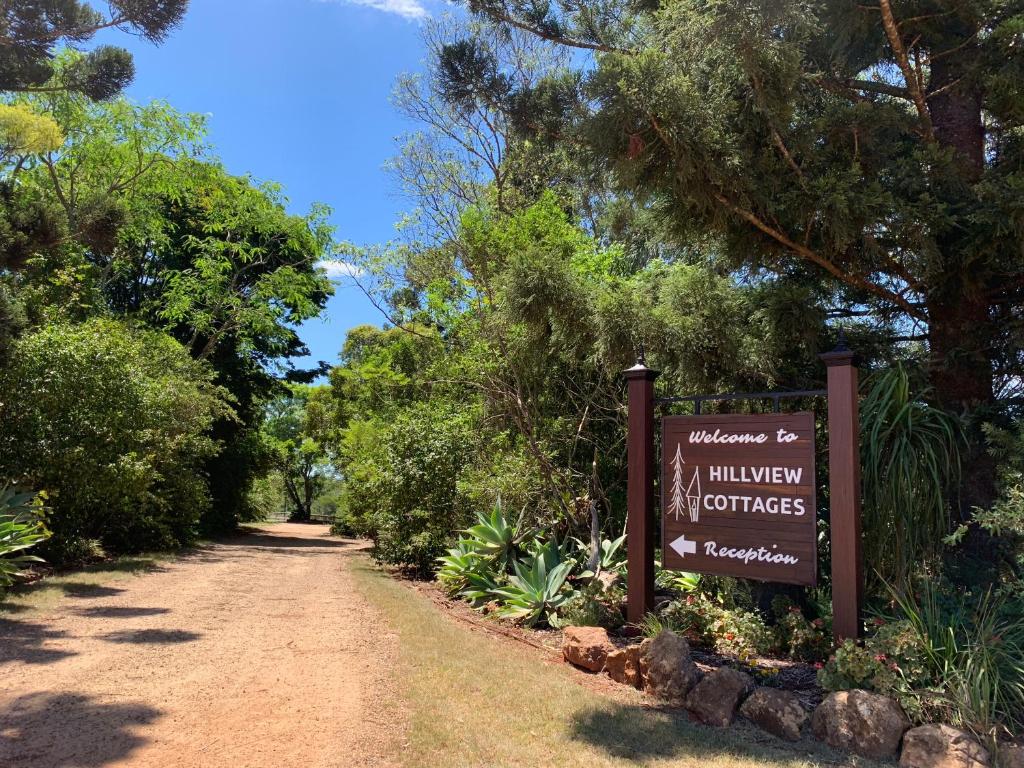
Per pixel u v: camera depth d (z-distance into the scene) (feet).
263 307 84.94
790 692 16.57
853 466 18.19
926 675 15.21
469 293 43.27
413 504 45.65
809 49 24.09
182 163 74.79
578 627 22.72
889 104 22.54
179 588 35.55
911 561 20.33
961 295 22.85
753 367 26.84
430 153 60.49
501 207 55.16
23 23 37.63
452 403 49.14
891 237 22.09
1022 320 21.86
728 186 20.68
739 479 20.42
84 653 20.79
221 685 18.02
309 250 90.63
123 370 40.04
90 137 68.28
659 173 21.50
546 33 36.99
